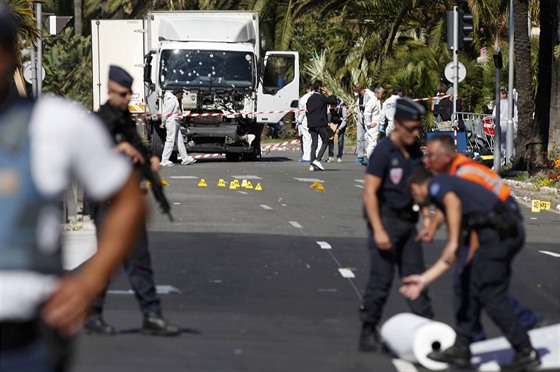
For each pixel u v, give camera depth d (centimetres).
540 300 2752
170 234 3794
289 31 12544
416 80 9200
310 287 2841
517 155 6606
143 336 2211
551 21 6338
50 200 913
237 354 2058
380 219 2059
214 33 7944
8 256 905
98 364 1942
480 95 8850
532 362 1945
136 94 8631
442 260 1961
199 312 2495
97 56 8656
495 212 1934
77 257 3144
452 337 2014
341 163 7988
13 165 902
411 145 2081
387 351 2097
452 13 6619
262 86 7981
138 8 14838
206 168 7188
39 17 5912
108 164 918
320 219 4328
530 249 3647
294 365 1977
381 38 10244
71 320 884
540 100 6356
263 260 3247
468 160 2125
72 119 912
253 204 4859
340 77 10988
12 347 912
